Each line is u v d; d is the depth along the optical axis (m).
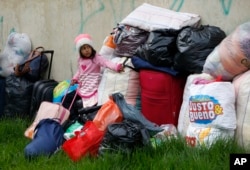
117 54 6.22
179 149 4.64
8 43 8.28
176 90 5.50
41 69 7.88
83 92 6.30
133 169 4.35
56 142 5.18
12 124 6.78
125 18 6.18
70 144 4.84
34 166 4.79
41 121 5.35
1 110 7.67
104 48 6.42
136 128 4.64
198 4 5.86
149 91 5.59
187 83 5.22
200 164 4.09
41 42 8.18
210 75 4.97
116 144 4.60
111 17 6.95
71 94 6.46
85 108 5.71
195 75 5.12
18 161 5.07
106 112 5.02
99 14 7.12
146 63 5.57
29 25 8.38
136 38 5.92
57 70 7.94
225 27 5.59
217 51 4.92
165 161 4.30
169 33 5.49
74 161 4.73
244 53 4.67
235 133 4.64
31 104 7.25
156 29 5.66
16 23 8.66
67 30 7.68
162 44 5.43
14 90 7.45
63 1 7.68
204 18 5.81
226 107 4.59
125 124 4.72
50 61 8.03
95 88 6.29
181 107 5.33
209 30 5.34
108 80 6.07
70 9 7.58
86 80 6.30
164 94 5.49
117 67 5.96
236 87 4.72
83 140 4.78
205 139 4.56
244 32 4.71
